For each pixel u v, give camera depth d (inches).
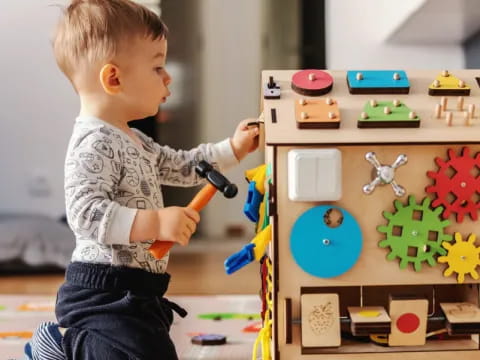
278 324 34.5
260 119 41.9
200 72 120.6
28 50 100.6
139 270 36.9
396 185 34.1
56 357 37.5
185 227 34.7
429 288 40.3
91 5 38.9
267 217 36.6
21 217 98.5
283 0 118.3
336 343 34.4
